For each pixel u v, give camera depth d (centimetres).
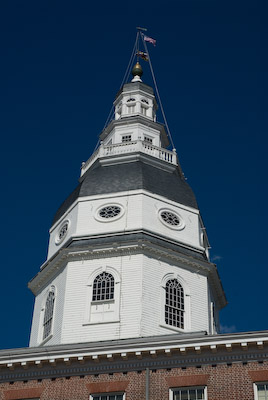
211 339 3100
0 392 3212
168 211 4547
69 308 4069
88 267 4219
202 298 4269
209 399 2972
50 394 3158
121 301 4025
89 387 3131
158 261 4234
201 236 4669
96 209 4516
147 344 3150
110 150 5088
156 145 5400
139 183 4597
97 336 3916
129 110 5744
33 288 4588
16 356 3256
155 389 3059
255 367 3022
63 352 3225
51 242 4678
